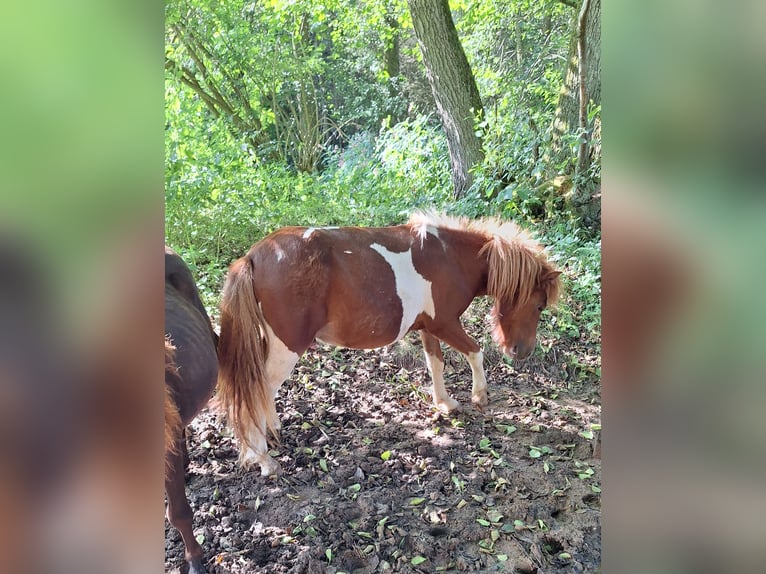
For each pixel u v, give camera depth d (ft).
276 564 6.98
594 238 15.48
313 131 33.35
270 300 8.45
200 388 6.60
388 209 18.30
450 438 9.90
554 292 10.48
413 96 37.55
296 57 29.89
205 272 14.55
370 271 9.07
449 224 10.36
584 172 15.74
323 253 8.71
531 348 10.92
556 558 7.31
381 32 30.25
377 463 9.08
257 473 8.70
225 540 7.31
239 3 26.55
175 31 24.32
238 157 18.61
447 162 21.20
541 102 24.08
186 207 15.43
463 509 8.07
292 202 18.94
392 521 7.81
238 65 27.58
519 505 8.18
